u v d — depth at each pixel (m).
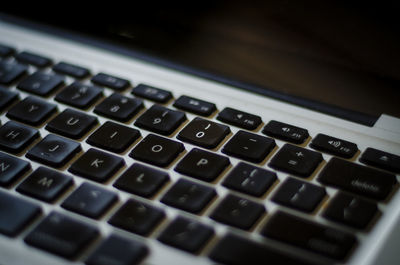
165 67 0.35
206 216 0.28
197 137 0.31
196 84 0.34
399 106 0.32
